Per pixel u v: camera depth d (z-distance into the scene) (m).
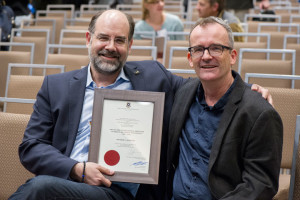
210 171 2.10
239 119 2.11
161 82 2.56
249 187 2.02
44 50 5.63
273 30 6.92
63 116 2.46
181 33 5.45
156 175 2.25
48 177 2.12
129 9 10.13
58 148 2.44
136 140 2.28
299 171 2.19
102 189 2.22
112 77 2.57
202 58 2.18
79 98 2.49
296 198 2.19
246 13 8.38
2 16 6.23
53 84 2.54
